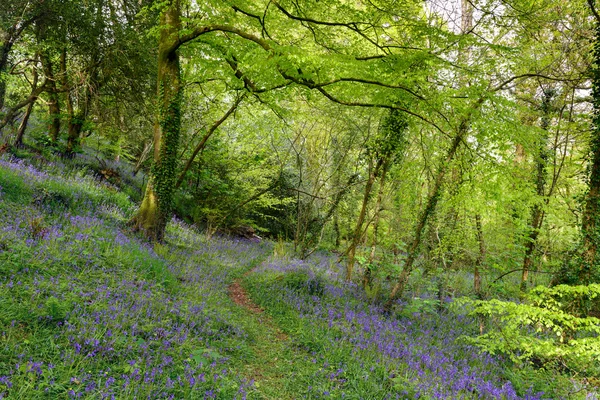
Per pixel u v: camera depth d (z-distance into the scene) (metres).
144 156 17.84
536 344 6.05
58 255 5.86
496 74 9.21
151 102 13.93
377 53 9.94
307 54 6.86
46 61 12.65
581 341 5.60
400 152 11.41
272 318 7.67
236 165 17.81
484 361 7.39
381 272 11.72
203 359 4.45
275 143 16.88
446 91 7.51
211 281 8.85
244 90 11.42
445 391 5.35
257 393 4.36
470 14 9.55
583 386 6.27
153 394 3.57
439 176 9.41
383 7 7.75
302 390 4.73
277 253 14.69
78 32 11.34
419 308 10.19
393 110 9.93
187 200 18.34
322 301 9.03
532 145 8.18
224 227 19.30
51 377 3.31
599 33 9.23
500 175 7.96
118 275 6.34
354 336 6.83
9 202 7.63
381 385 5.04
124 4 12.69
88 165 15.41
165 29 10.50
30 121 18.33
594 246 9.09
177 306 5.91
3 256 5.11
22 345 3.64
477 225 11.07
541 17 8.76
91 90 12.59
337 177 15.36
